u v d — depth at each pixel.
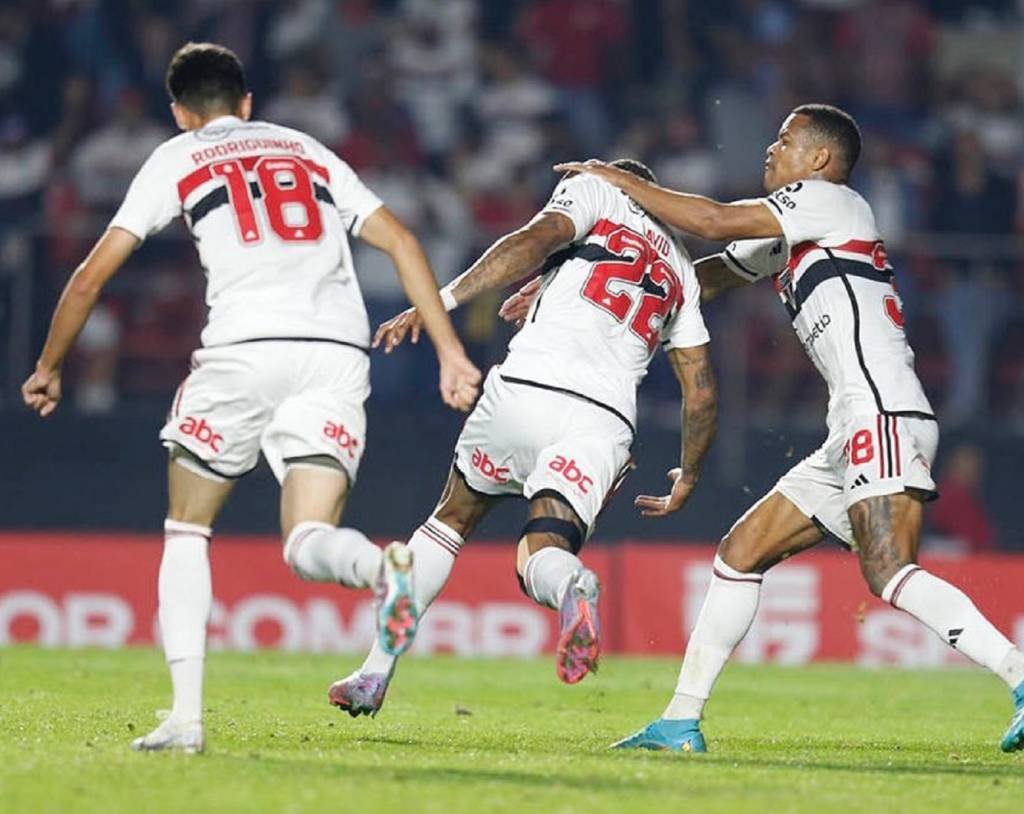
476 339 54.25
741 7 75.50
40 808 15.91
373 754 21.33
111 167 68.44
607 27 74.25
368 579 18.25
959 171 70.88
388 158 69.81
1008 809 17.77
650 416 55.72
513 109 72.38
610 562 51.50
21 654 44.22
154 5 72.31
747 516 25.08
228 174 20.03
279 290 19.77
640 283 24.20
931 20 76.88
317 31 72.62
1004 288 59.00
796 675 45.44
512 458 24.12
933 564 51.03
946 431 57.38
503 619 50.66
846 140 25.16
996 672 22.81
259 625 50.06
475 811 16.22
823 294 24.27
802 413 56.53
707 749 24.67
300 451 19.52
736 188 71.50
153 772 18.09
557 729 27.78
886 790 19.02
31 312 55.59
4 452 55.16
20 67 70.75
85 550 50.69
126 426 55.69
